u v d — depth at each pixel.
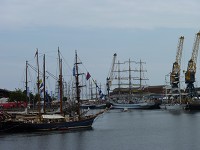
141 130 125.81
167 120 171.38
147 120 175.12
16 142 95.06
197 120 165.12
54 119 120.94
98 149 85.06
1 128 114.25
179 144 91.44
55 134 110.75
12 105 181.88
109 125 147.62
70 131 119.19
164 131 121.94
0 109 148.25
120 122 165.12
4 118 115.62
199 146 87.88
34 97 196.75
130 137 106.06
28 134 110.75
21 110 157.88
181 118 182.25
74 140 99.00
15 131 115.00
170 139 100.88
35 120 118.25
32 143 93.56
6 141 96.75
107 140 99.44
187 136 106.56
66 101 198.75
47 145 90.62
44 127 117.88
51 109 177.88
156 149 84.75
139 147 87.62
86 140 99.44
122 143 94.12
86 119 129.12
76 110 136.38
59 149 85.44
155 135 110.75
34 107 190.25
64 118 123.50
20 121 114.69
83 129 125.50
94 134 112.44
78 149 85.19
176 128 131.12
